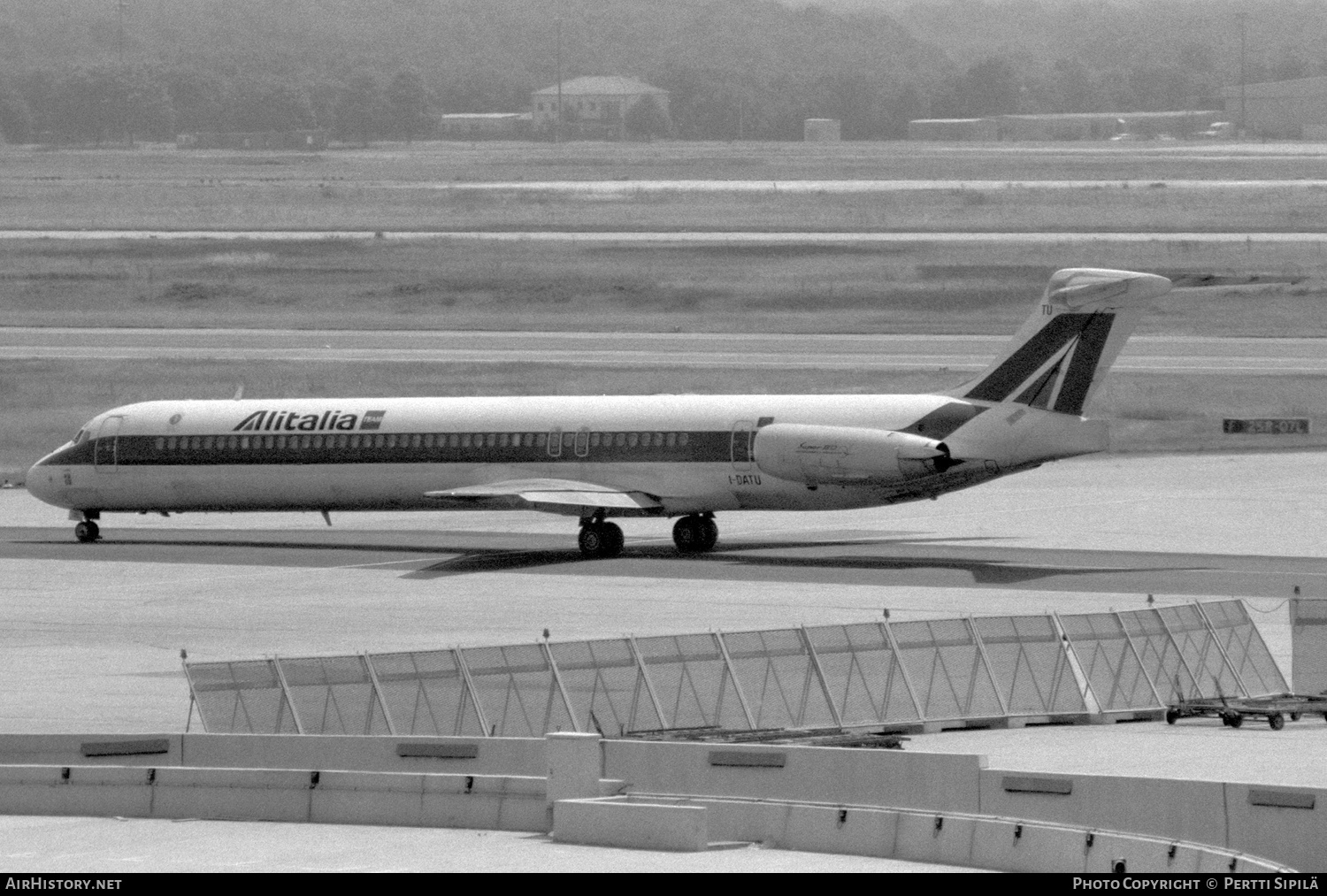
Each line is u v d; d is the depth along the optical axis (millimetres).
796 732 104438
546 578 172750
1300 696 114875
